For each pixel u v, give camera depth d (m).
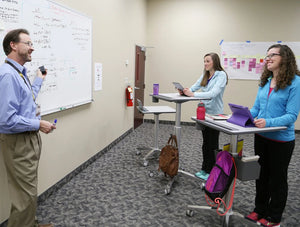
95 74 3.09
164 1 5.28
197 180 2.59
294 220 2.01
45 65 2.10
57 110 2.31
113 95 3.75
